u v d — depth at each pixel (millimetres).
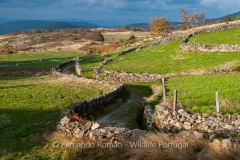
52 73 52750
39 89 35969
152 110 21266
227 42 51906
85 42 155375
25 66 76250
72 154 13383
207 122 15930
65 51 122062
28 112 23578
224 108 19156
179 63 46781
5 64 85812
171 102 21375
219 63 42625
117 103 28312
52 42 187500
